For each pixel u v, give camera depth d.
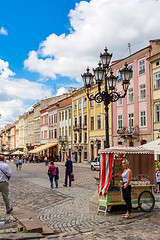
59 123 61.09
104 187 8.97
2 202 11.48
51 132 65.94
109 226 7.37
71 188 15.55
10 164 55.84
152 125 31.33
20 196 13.20
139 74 34.00
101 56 11.79
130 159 10.12
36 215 9.01
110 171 8.95
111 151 8.99
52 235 6.68
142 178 9.45
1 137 156.00
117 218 8.26
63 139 57.00
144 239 6.18
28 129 88.50
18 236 6.20
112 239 6.23
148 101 32.22
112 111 39.66
